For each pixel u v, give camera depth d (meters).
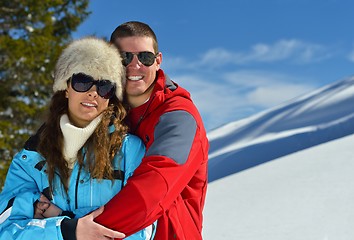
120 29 2.16
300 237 3.78
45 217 1.82
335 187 5.05
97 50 1.89
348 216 4.06
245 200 5.30
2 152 10.74
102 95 1.87
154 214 1.76
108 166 1.83
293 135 70.88
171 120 1.87
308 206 4.56
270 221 4.33
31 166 1.90
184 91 2.01
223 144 82.31
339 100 81.19
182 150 1.81
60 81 1.91
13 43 10.84
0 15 11.53
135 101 2.16
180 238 1.89
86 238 1.70
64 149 1.86
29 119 11.28
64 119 1.87
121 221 1.72
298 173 6.06
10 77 11.16
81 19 13.09
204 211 5.15
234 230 4.27
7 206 1.84
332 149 7.09
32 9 11.59
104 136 1.84
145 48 2.11
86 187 1.84
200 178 2.02
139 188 1.72
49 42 11.72
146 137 1.98
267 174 6.43
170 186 1.77
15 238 1.73
